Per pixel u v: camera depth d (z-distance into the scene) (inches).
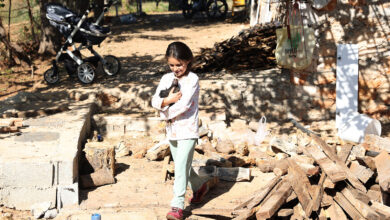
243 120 318.0
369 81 312.5
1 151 207.3
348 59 307.4
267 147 261.6
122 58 452.4
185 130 175.3
